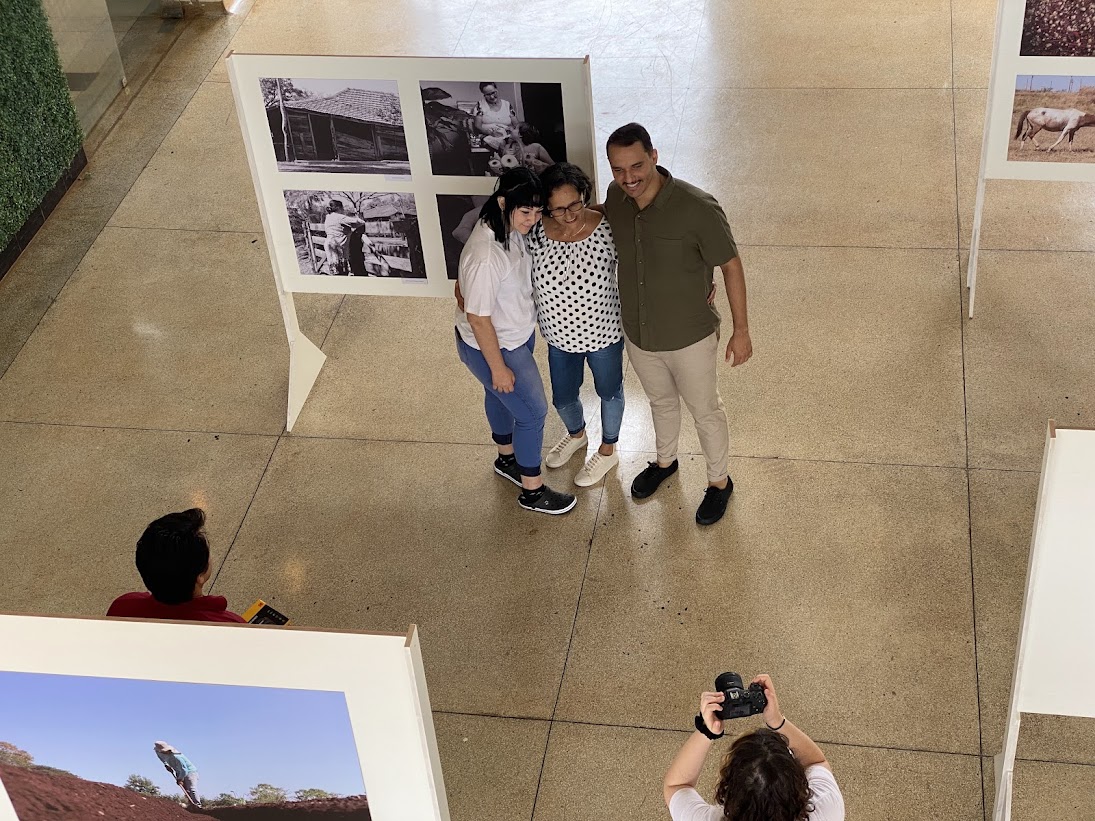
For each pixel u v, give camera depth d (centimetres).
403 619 515
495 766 459
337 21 923
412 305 679
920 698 466
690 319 470
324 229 561
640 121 793
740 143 766
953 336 621
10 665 292
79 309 693
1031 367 600
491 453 589
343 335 662
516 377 496
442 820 329
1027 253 666
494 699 482
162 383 642
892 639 488
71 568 548
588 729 468
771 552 526
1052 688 362
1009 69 559
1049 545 323
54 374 652
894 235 686
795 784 296
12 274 720
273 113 525
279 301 657
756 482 557
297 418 614
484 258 452
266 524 562
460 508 562
